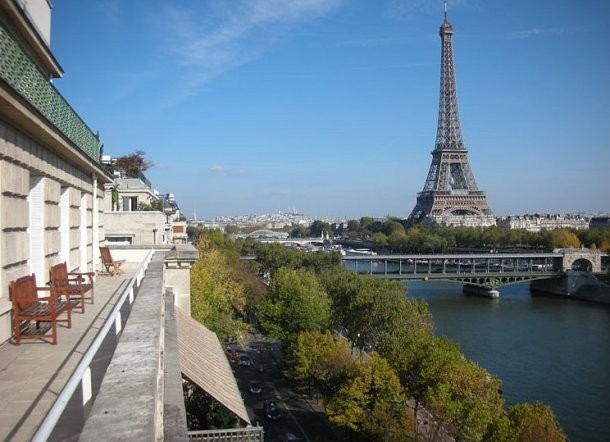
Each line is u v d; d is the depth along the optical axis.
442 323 127.31
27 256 16.14
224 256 116.75
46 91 17.12
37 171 17.45
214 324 64.19
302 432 64.25
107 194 67.69
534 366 89.62
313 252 179.88
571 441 61.31
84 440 5.25
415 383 62.25
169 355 14.30
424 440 55.06
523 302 167.25
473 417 51.06
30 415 8.30
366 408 58.00
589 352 98.69
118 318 10.81
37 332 13.97
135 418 5.80
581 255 197.75
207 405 27.08
